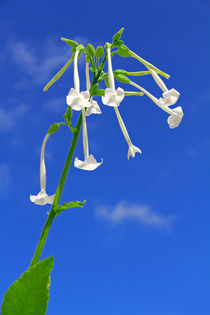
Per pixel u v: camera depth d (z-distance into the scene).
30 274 0.72
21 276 0.72
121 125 0.86
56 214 0.79
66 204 0.79
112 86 0.79
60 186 0.79
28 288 0.72
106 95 0.75
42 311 0.73
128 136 0.86
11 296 0.73
